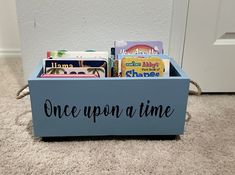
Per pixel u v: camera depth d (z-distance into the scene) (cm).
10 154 69
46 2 89
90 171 64
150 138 77
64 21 92
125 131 75
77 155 69
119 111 72
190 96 105
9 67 134
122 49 83
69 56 78
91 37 95
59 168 65
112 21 94
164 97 71
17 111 90
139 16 94
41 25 92
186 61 101
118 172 64
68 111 71
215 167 66
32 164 66
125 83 69
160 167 66
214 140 77
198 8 94
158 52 84
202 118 89
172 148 73
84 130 74
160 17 94
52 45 95
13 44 155
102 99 70
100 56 78
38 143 74
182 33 97
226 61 102
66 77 70
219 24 97
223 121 87
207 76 104
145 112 72
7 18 150
